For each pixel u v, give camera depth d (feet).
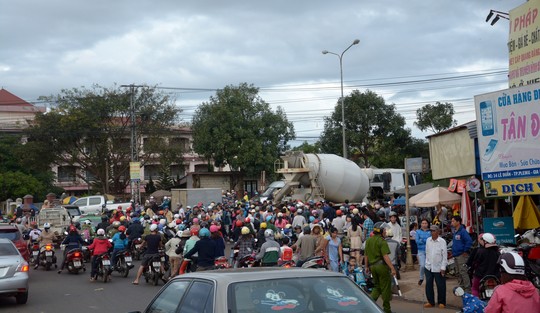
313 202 100.12
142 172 251.80
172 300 20.42
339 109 182.70
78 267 67.97
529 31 55.11
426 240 46.85
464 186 57.31
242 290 17.70
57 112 185.26
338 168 113.70
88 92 188.65
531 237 44.60
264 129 188.44
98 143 191.21
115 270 65.72
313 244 52.85
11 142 214.07
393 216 60.34
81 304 48.93
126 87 173.68
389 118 181.47
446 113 175.83
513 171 41.83
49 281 63.10
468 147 56.24
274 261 50.78
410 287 50.93
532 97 40.63
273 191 138.21
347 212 83.20
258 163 185.06
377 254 39.24
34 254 73.10
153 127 190.39
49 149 188.34
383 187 143.54
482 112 43.50
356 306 18.15
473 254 37.68
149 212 101.50
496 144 42.75
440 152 61.00
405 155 184.03
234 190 177.99
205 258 48.01
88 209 137.80
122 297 51.90
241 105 187.32
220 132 185.68
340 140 182.29
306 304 17.76
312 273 19.03
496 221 46.88
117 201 166.71
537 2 53.93
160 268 58.65
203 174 191.83
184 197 135.33
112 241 66.80
